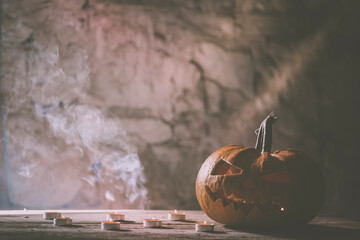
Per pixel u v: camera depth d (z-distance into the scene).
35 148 3.71
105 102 3.88
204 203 1.87
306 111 4.16
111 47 3.92
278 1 4.17
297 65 4.18
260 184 1.74
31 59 3.76
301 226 1.97
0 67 3.71
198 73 4.03
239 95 4.07
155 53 3.98
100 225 1.89
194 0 4.04
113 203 3.79
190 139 3.99
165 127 3.97
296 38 4.18
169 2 4.01
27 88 3.74
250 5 4.12
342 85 4.22
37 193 3.67
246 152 1.85
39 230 1.68
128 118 3.92
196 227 1.75
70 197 3.72
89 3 3.89
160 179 3.91
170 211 2.71
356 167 4.17
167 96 3.99
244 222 1.80
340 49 4.25
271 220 1.77
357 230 1.89
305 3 4.21
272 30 4.15
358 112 4.21
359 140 4.20
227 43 4.08
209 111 4.03
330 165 4.14
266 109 4.10
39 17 3.79
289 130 4.11
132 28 3.96
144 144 3.93
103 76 3.89
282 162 1.79
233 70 4.07
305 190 1.77
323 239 1.60
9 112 3.70
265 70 4.12
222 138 4.02
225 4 4.10
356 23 4.27
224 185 1.76
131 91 3.94
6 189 3.63
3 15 3.73
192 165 3.96
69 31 3.84
